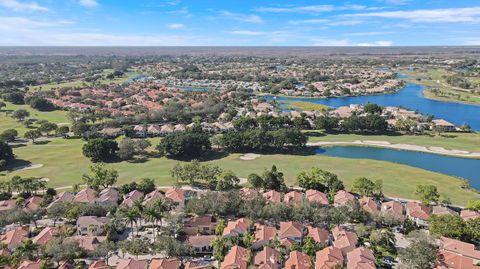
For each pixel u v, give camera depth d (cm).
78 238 10125
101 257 9569
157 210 10838
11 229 11375
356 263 8856
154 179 15500
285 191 13950
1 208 12150
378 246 10169
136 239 9975
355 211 11300
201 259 9731
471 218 10881
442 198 13388
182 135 19000
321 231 10569
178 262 9194
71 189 14512
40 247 9569
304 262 9081
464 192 14000
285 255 9644
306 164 17362
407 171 16238
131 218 10525
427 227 11344
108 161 18050
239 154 19175
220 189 14075
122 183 15038
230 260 9112
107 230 10769
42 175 16062
